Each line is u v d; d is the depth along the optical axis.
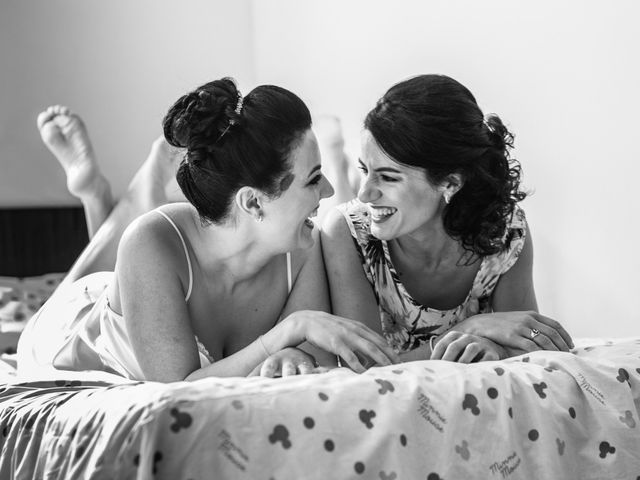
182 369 1.36
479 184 1.46
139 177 2.41
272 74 4.41
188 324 1.39
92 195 2.65
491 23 3.06
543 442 1.11
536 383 1.15
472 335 1.36
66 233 3.77
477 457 1.07
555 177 2.82
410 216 1.44
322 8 4.02
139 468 0.94
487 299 1.70
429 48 3.37
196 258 1.43
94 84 4.06
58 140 2.63
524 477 1.10
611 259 2.63
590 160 2.68
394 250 1.61
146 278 1.37
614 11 2.57
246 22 4.50
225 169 1.33
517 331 1.37
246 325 1.55
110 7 4.11
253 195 1.34
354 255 1.60
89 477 0.96
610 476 1.15
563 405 1.15
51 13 3.96
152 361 1.36
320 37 4.05
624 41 2.54
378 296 1.66
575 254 2.77
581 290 2.75
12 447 1.16
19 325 2.88
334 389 1.04
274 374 1.25
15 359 2.16
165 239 1.39
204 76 4.38
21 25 3.90
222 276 1.46
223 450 0.97
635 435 1.17
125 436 0.95
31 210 3.72
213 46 4.41
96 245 2.34
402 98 1.40
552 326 1.40
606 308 2.66
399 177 1.41
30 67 3.91
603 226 2.65
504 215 1.52
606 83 2.61
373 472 1.01
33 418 1.14
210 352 1.53
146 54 4.21
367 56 3.73
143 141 4.18
